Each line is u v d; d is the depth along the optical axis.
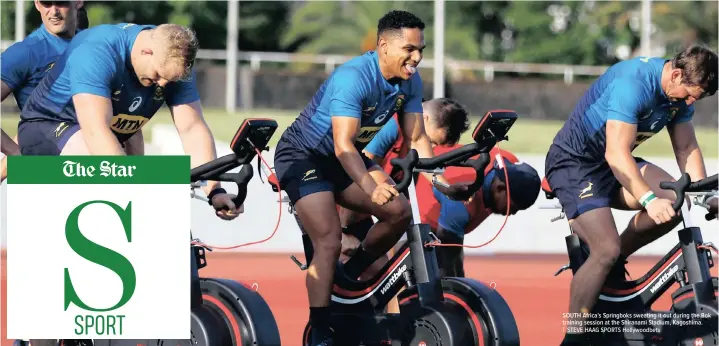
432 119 14.77
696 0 82.06
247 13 87.75
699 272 12.98
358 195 13.05
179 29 11.59
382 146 14.62
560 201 13.93
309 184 13.00
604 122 13.34
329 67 70.12
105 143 11.59
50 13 13.98
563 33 85.69
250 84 65.62
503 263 27.05
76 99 11.70
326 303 13.02
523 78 84.19
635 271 25.08
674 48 82.62
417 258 12.62
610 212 13.56
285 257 27.25
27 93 14.07
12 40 59.81
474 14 88.50
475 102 65.62
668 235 29.08
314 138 12.91
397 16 12.38
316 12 83.88
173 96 12.64
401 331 12.77
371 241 13.28
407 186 11.78
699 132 56.59
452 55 83.12
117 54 11.73
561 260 27.77
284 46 87.75
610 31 85.00
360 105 12.50
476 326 12.50
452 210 14.77
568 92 65.62
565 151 13.82
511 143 45.09
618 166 12.98
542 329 17.47
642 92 13.05
